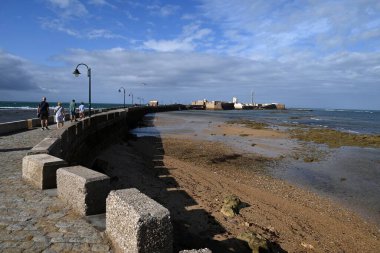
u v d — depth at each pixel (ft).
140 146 90.68
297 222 38.96
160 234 15.21
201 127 156.56
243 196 46.93
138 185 48.62
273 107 637.71
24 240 17.19
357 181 60.08
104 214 20.76
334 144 104.83
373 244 34.81
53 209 21.40
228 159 76.69
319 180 60.13
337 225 39.19
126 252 15.49
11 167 32.86
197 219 36.58
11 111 278.05
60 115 74.74
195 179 55.31
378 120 282.56
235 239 31.68
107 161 61.31
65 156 38.27
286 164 73.36
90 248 16.62
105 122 76.07
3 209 21.22
